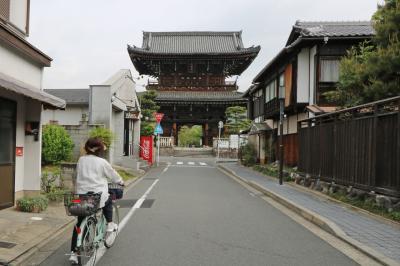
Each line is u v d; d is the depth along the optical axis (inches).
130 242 277.4
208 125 2069.4
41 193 437.7
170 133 2063.2
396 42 487.5
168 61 1999.3
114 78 902.4
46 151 641.0
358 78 536.4
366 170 408.5
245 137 1589.6
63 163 579.2
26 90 320.5
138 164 962.1
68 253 244.4
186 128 2989.7
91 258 222.8
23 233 282.0
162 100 1897.1
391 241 276.4
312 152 593.6
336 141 495.8
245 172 986.7
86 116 966.4
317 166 568.4
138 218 371.2
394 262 225.6
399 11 483.2
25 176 417.4
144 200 495.5
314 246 272.4
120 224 341.4
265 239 291.7
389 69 481.4
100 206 229.0
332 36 773.3
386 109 382.6
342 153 475.5
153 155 1421.0
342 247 269.9
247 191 619.5
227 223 352.5
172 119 2034.9
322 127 548.7
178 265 224.2
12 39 351.6
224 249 260.8
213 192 595.2
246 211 421.7
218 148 1706.4
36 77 426.0
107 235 251.8
